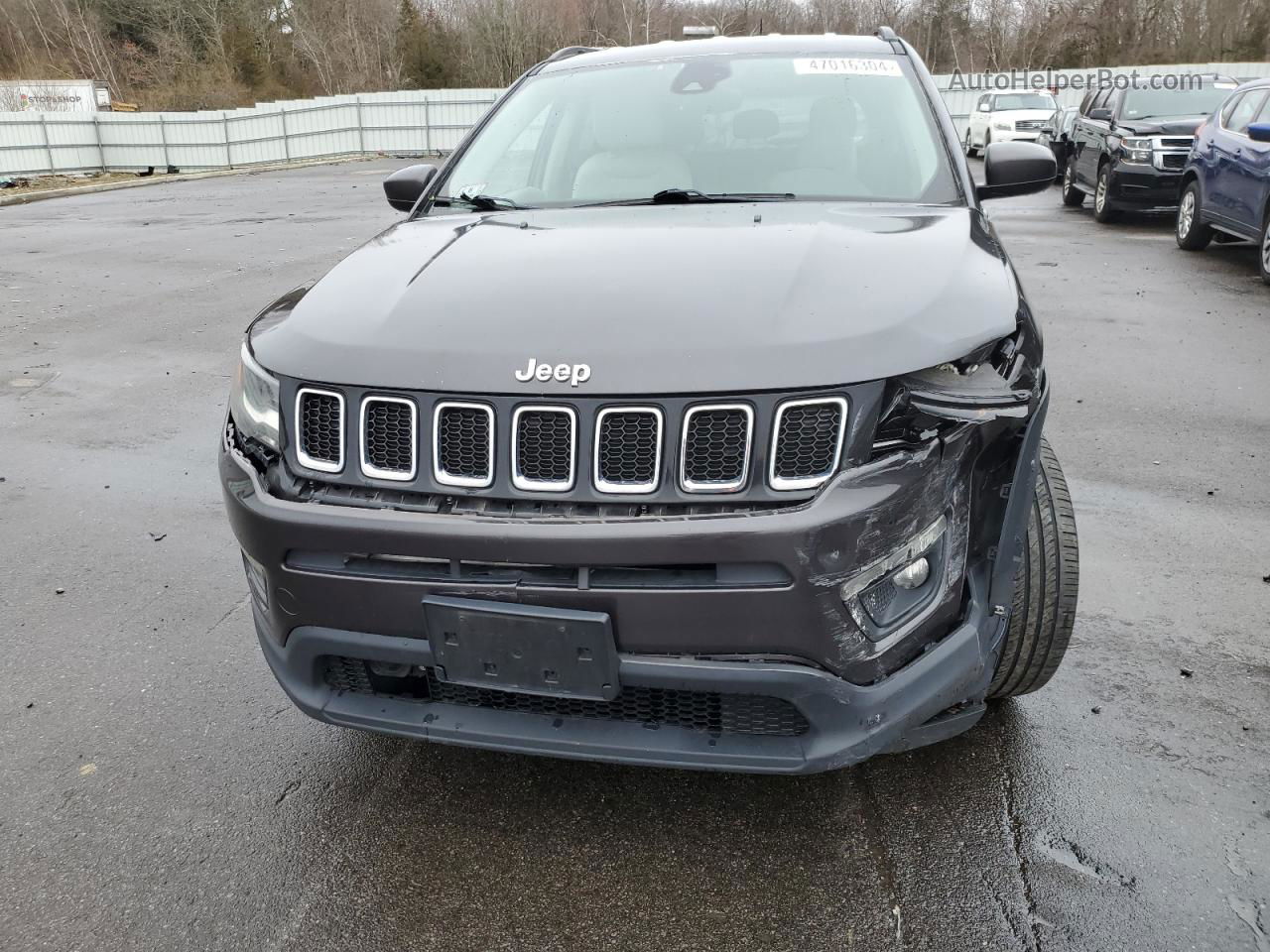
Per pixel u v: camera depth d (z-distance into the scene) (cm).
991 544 214
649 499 194
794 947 209
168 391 641
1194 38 4562
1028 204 1576
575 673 199
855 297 212
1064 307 810
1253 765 261
